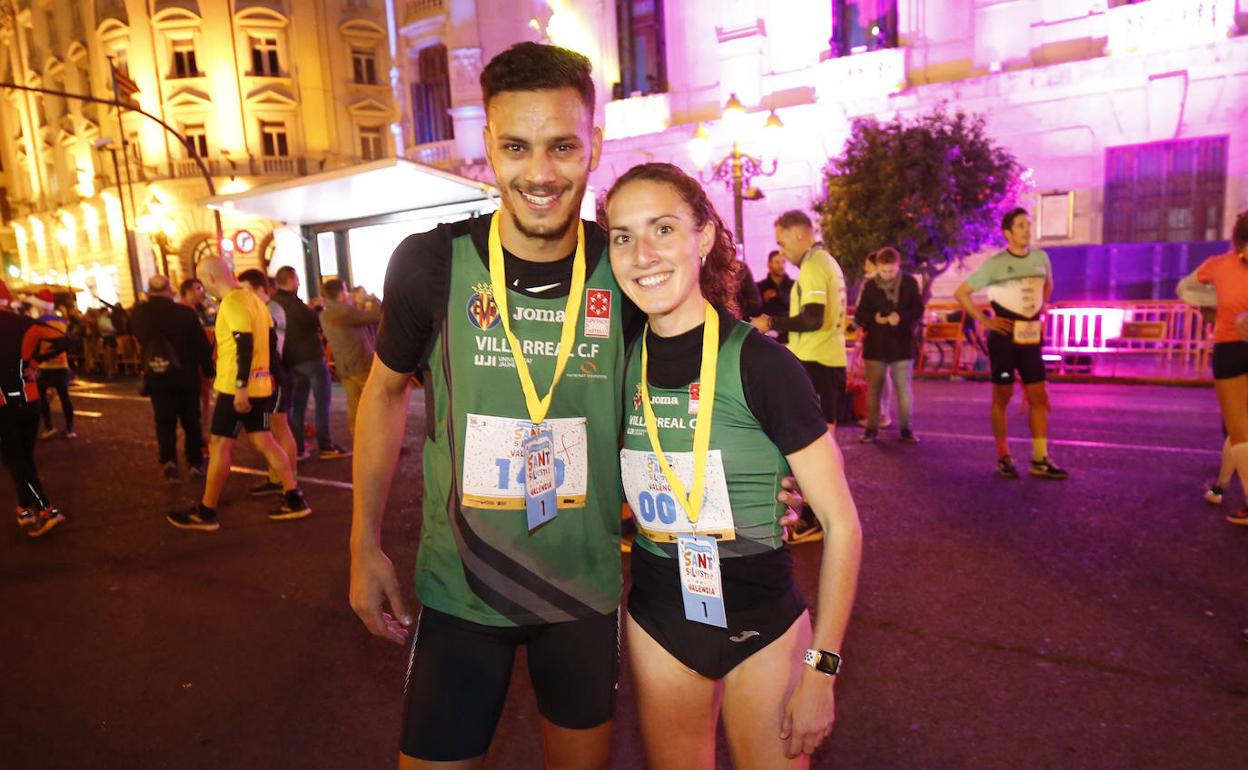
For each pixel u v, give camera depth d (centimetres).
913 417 810
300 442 752
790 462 156
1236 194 1238
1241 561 386
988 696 278
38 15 3644
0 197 4538
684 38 1662
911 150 1163
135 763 265
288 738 277
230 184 3078
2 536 550
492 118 153
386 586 169
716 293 167
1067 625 327
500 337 160
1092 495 505
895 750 250
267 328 548
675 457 161
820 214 1468
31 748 276
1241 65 1202
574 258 164
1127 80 1282
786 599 163
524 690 308
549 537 164
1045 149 1359
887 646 317
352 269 1288
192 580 441
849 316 1256
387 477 170
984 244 1230
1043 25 1345
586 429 166
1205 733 250
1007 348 545
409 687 166
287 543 498
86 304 3816
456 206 1138
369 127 3338
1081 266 1317
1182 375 974
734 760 167
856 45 1521
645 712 172
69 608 409
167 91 3072
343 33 3225
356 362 698
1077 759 241
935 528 457
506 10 1923
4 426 535
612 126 1780
